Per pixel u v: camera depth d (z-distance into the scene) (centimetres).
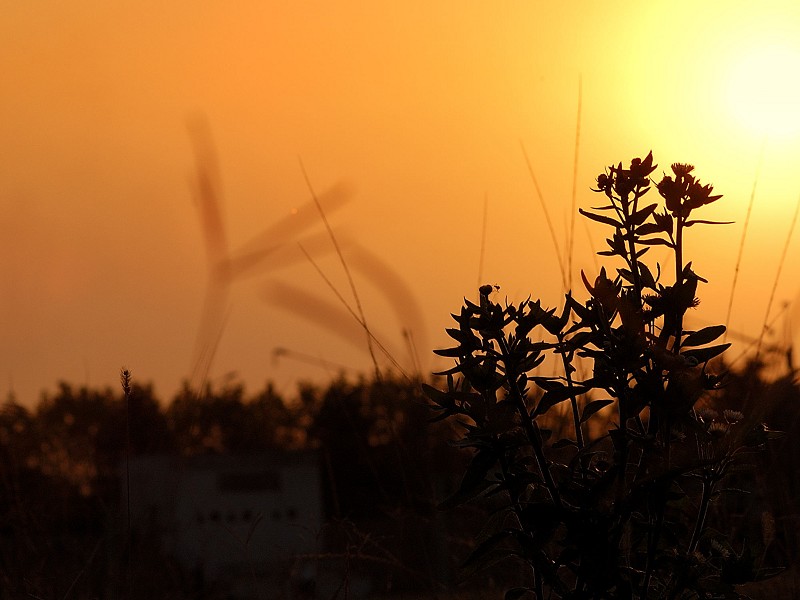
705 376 526
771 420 728
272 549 1004
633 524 534
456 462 888
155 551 1005
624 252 561
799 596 721
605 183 565
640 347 530
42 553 1002
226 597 967
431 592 829
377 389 904
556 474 561
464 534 905
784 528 761
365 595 897
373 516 955
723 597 532
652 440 522
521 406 536
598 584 515
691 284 539
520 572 732
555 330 550
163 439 1045
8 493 1079
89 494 1119
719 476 535
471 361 537
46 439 1141
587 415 543
